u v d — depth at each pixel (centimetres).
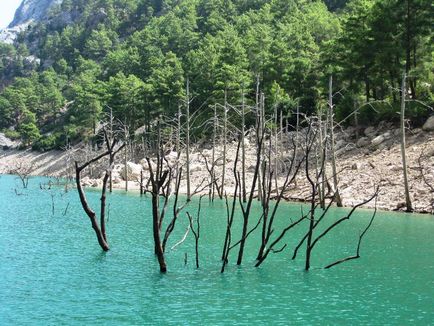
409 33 5716
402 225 3353
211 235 3097
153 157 8219
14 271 2173
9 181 9331
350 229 3228
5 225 3512
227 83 7944
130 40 17688
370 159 5247
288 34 9912
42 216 4044
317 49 8600
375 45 5897
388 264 2320
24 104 16300
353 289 1923
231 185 6156
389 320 1586
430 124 5341
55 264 2306
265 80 8675
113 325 1531
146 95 9469
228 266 2288
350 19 6256
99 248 2684
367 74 6325
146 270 2203
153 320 1573
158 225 2230
